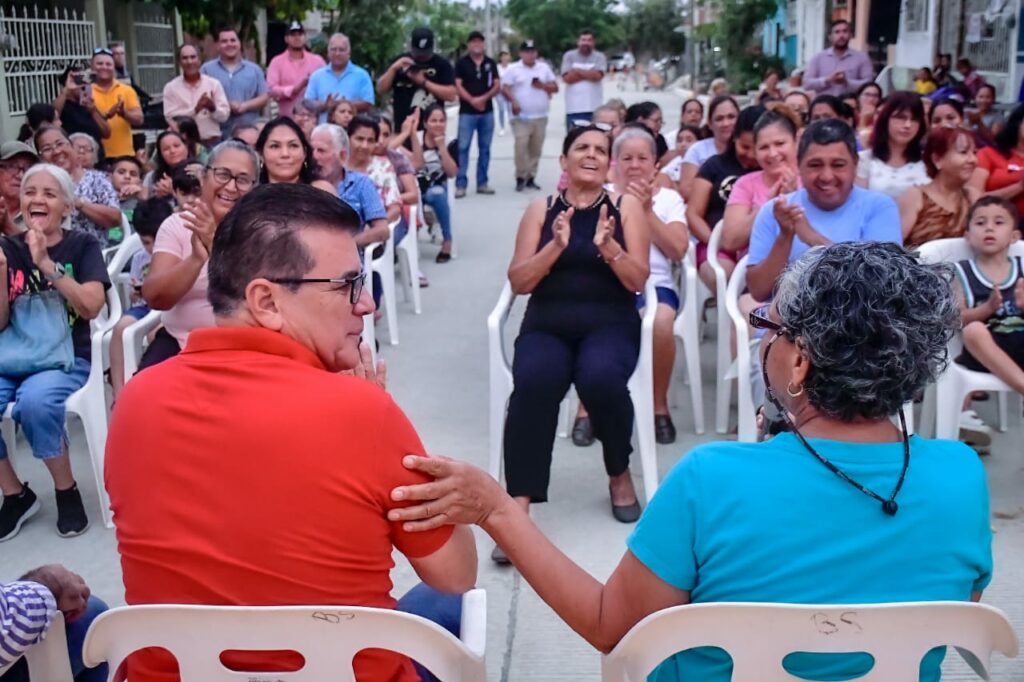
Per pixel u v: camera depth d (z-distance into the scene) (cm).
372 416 179
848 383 166
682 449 476
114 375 456
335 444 176
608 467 402
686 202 649
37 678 212
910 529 168
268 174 492
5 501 408
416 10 2856
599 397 388
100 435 406
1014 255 429
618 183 500
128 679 188
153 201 510
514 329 682
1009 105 1203
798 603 168
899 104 551
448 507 186
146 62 1483
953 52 1485
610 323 411
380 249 646
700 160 657
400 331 679
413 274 721
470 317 713
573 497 430
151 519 179
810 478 169
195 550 176
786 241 401
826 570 168
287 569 175
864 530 168
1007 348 420
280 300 192
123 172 690
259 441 175
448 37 3506
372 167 667
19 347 399
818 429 174
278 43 1681
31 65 1120
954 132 492
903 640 162
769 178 511
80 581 238
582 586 191
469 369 600
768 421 191
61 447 397
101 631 173
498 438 423
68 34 1198
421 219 842
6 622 200
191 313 424
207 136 1007
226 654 180
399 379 583
